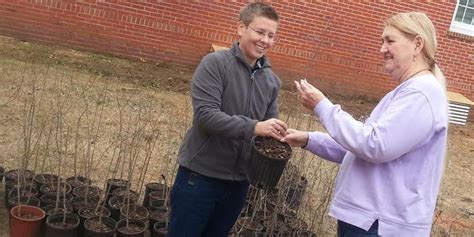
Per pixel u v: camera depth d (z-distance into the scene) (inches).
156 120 282.2
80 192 183.8
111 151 237.1
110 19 370.0
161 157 239.8
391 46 100.7
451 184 289.1
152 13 374.9
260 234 181.5
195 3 378.6
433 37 99.4
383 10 407.2
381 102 101.4
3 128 237.3
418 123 93.9
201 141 116.7
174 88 358.3
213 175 117.3
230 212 125.4
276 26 115.0
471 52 430.9
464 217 248.2
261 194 185.3
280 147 118.1
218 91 112.5
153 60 382.9
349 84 419.8
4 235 163.8
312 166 253.8
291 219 194.1
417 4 410.3
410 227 97.6
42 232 162.6
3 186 189.8
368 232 99.5
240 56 115.4
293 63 405.1
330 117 99.7
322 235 204.4
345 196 102.1
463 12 426.9
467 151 360.2
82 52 370.0
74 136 243.0
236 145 117.4
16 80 300.4
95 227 164.7
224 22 386.3
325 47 406.9
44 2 358.3
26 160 179.3
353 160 103.1
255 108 119.7
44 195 177.0
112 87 329.7
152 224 176.6
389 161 97.7
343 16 402.9
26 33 361.1
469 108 415.8
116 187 188.4
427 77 97.3
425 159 97.7
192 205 119.0
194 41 385.4
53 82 310.8
